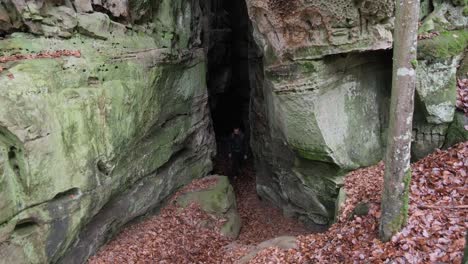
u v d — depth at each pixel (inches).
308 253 273.3
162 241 339.0
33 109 225.6
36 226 235.8
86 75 274.8
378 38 296.2
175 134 411.2
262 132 457.7
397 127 222.5
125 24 346.3
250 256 302.7
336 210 319.0
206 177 461.4
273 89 333.1
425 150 327.6
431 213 249.0
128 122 319.0
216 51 651.5
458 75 330.6
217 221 385.1
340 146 332.8
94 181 276.8
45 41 264.5
